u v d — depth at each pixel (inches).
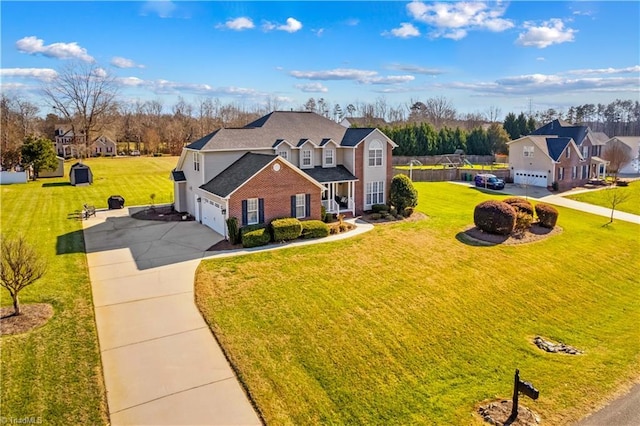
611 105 4776.1
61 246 832.3
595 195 1619.1
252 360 452.1
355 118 3873.0
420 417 378.6
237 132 1090.1
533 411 390.3
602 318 617.3
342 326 533.0
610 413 391.9
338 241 892.6
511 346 515.5
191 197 1122.0
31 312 534.9
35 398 378.9
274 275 690.2
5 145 2354.8
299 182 946.7
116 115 3312.0
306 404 389.1
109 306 568.1
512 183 1935.3
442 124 4259.4
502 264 797.2
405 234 961.5
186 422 360.5
